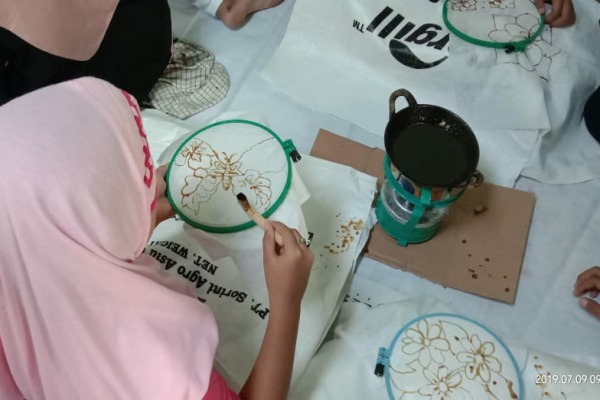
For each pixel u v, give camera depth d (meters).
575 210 0.97
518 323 0.87
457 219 0.92
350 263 0.85
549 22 1.06
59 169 0.43
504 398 0.73
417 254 0.90
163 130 0.96
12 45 0.80
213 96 1.08
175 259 0.77
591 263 0.92
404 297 0.88
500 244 0.91
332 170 0.92
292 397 0.73
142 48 0.96
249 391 0.63
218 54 1.14
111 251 0.47
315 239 0.86
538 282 0.90
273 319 0.64
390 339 0.78
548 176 0.99
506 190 0.95
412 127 0.80
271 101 1.08
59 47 0.82
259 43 1.16
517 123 0.99
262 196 0.79
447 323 0.78
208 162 0.82
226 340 0.74
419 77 1.04
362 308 0.84
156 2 0.95
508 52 1.02
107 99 0.48
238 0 1.15
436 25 1.07
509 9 1.07
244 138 0.84
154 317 0.49
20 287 0.44
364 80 1.06
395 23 1.08
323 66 1.08
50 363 0.47
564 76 1.03
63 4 0.78
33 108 0.45
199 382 0.50
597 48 1.08
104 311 0.46
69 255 0.44
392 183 0.78
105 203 0.45
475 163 0.75
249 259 0.77
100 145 0.45
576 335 0.86
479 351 0.76
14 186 0.42
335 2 1.10
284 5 1.21
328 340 0.82
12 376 0.50
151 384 0.49
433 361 0.75
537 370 0.76
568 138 1.04
